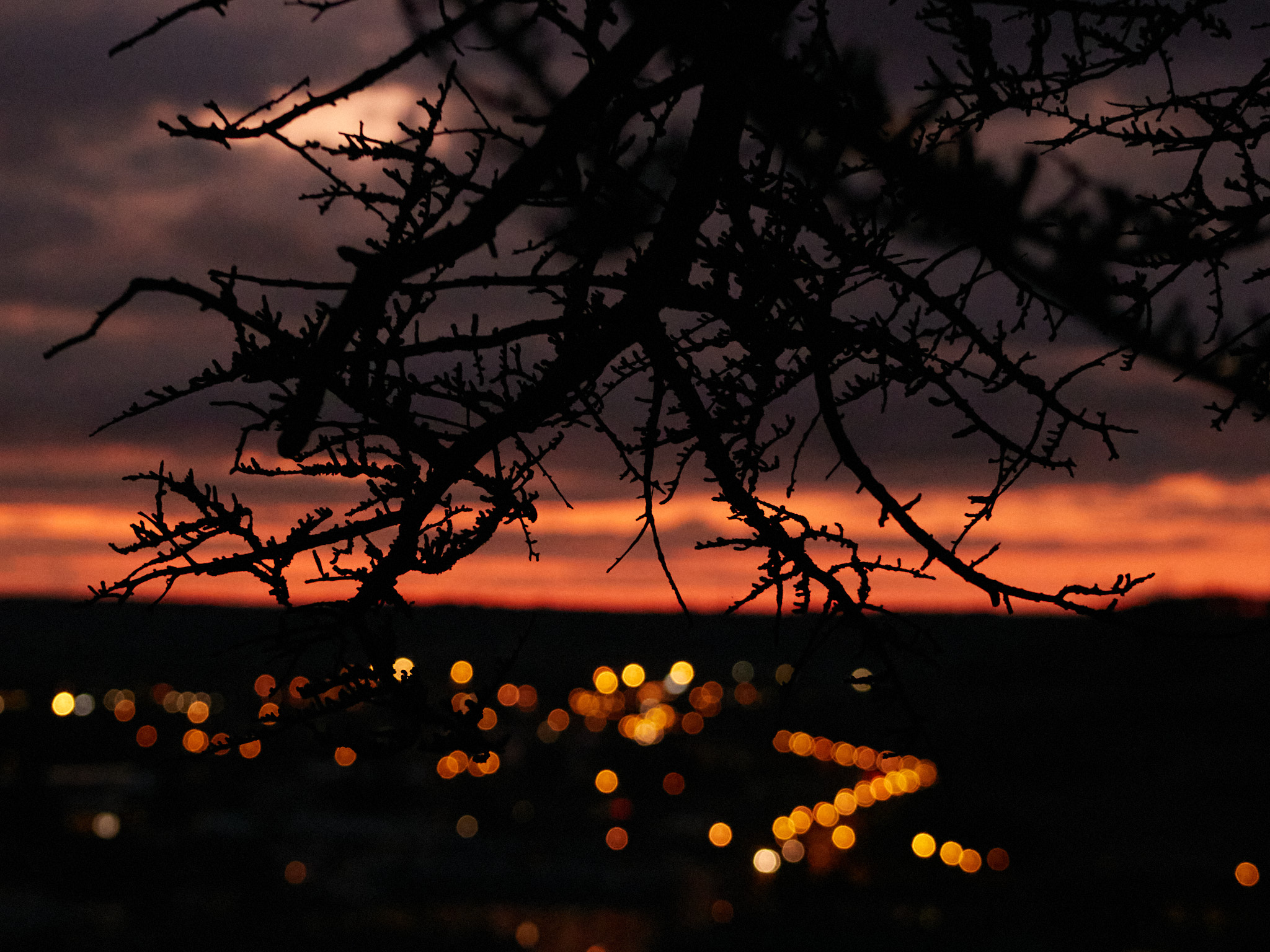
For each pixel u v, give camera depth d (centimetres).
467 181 307
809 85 325
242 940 4106
